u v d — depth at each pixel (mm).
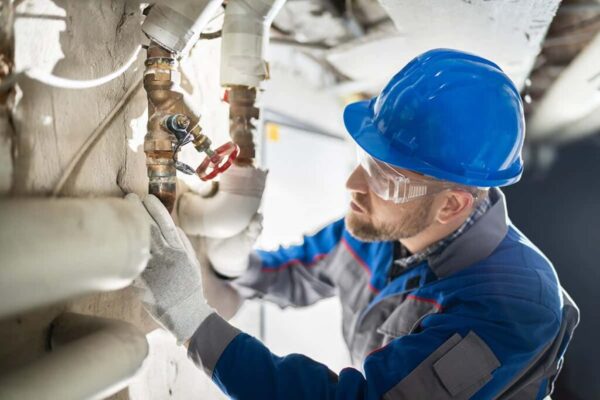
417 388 768
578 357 2467
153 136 680
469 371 792
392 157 917
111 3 688
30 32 546
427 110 894
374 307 1127
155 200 667
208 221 861
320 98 2242
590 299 2508
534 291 913
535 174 2672
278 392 744
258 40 805
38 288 450
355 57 1824
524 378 917
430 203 955
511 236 1080
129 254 561
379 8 1547
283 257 1264
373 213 1021
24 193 541
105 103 689
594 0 1368
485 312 860
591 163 2551
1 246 420
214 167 742
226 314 1100
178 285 697
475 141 890
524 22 1223
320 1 1439
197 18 647
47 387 470
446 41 1431
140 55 770
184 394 976
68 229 481
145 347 628
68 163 614
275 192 1958
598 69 1605
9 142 519
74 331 592
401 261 1129
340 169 2457
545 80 1959
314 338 2230
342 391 753
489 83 907
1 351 529
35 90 556
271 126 1914
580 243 2570
